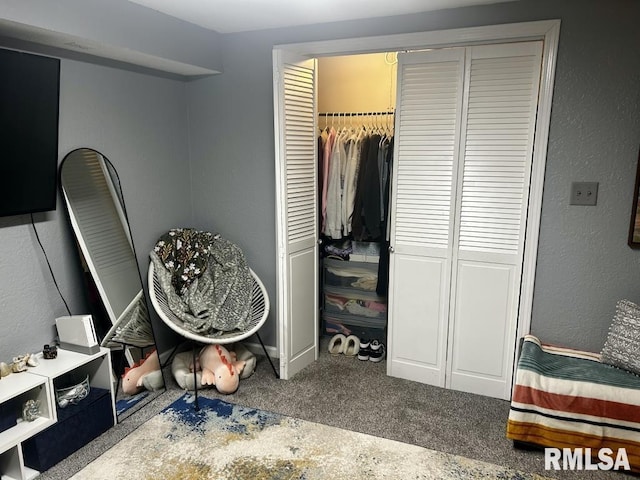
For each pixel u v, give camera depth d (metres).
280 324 3.01
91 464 2.17
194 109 3.27
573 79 2.30
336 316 3.56
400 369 3.06
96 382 2.45
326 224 3.31
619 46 2.21
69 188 2.44
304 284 3.14
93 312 2.54
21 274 2.27
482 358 2.81
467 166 2.64
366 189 3.09
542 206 2.47
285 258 2.93
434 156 2.72
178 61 2.70
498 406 2.71
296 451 2.29
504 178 2.57
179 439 2.38
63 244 2.46
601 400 2.11
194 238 3.12
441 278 2.83
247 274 3.17
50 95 2.15
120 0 2.27
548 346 2.56
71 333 2.34
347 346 3.45
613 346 2.30
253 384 2.98
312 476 2.11
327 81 3.66
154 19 2.48
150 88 2.95
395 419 2.57
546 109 2.37
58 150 2.38
